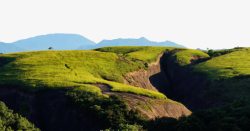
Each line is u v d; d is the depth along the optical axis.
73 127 75.94
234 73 121.25
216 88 112.31
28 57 122.81
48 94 86.06
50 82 92.19
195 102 116.19
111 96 82.50
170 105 88.25
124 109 76.31
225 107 72.19
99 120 73.62
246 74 117.19
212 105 106.62
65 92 84.94
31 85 90.44
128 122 72.25
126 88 93.00
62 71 106.38
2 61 121.12
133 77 125.31
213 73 125.44
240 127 61.03
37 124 79.81
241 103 74.12
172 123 68.12
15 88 90.44
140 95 90.06
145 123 71.31
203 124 64.38
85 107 77.62
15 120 69.12
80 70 112.38
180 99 126.44
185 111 90.94
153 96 90.62
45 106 83.19
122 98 82.75
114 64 128.75
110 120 72.62
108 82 99.12
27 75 99.88
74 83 92.31
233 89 107.56
